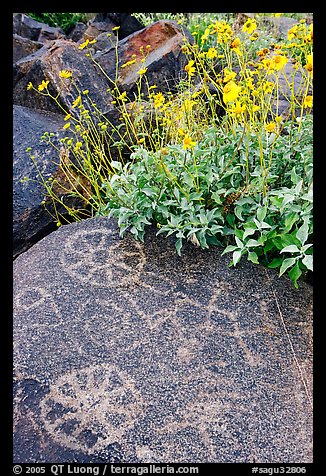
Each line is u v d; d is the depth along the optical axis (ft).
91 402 5.13
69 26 21.79
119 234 7.21
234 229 6.66
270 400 5.05
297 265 5.94
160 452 4.67
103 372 5.40
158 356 5.53
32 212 8.87
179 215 7.00
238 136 7.11
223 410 4.97
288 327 5.76
